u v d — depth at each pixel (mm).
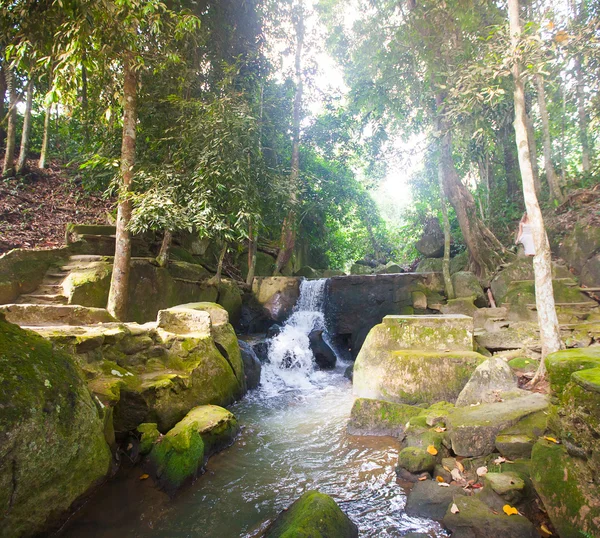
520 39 4293
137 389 4051
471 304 7973
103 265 6953
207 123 6945
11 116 10719
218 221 6668
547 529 2533
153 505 3166
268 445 4391
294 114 12391
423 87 8773
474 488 3068
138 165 7129
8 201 9742
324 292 9953
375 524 2906
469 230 9281
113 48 5648
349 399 6176
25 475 2361
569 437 2512
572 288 7016
